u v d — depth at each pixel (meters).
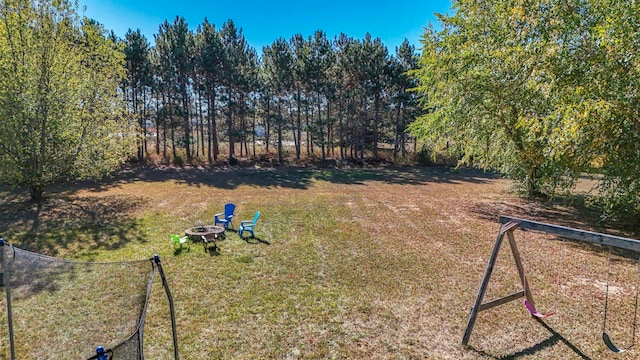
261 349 4.27
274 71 25.62
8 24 10.98
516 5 9.27
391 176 22.89
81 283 3.99
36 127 11.53
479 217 11.49
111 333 3.50
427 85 14.25
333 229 9.77
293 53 27.77
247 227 8.96
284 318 4.97
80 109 12.49
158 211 11.88
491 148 13.20
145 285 3.96
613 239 3.48
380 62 26.06
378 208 12.77
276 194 15.65
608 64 7.10
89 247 8.02
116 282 4.07
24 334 3.58
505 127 11.94
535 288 6.04
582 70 7.69
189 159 25.33
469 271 6.78
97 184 17.44
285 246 8.18
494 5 10.88
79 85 12.27
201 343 4.36
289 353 4.20
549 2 8.62
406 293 5.81
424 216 11.57
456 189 17.98
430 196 15.62
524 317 5.07
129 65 22.56
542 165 10.88
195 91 25.02
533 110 9.59
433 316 5.09
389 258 7.45
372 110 29.53
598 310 5.27
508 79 10.52
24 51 11.23
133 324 3.54
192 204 13.11
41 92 11.27
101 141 12.98
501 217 4.41
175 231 9.45
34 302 3.70
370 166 27.39
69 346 3.44
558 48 7.94
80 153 12.39
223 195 15.17
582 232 3.71
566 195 11.16
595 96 7.27
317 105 27.44
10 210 11.52
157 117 24.45
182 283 6.07
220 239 8.66
